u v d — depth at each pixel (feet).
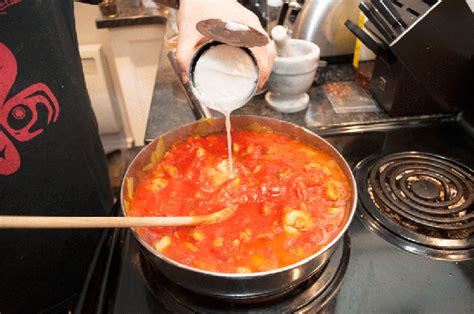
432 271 2.24
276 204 2.50
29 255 2.73
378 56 3.48
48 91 2.55
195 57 2.45
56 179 2.71
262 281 1.81
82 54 6.76
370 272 2.24
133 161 2.53
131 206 2.51
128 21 6.04
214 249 2.20
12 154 2.46
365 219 2.55
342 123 3.51
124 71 6.78
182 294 2.16
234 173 2.72
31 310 2.97
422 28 3.04
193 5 2.89
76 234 2.96
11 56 2.37
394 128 3.43
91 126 3.12
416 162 2.98
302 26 4.18
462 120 3.49
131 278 2.27
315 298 2.10
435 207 2.58
